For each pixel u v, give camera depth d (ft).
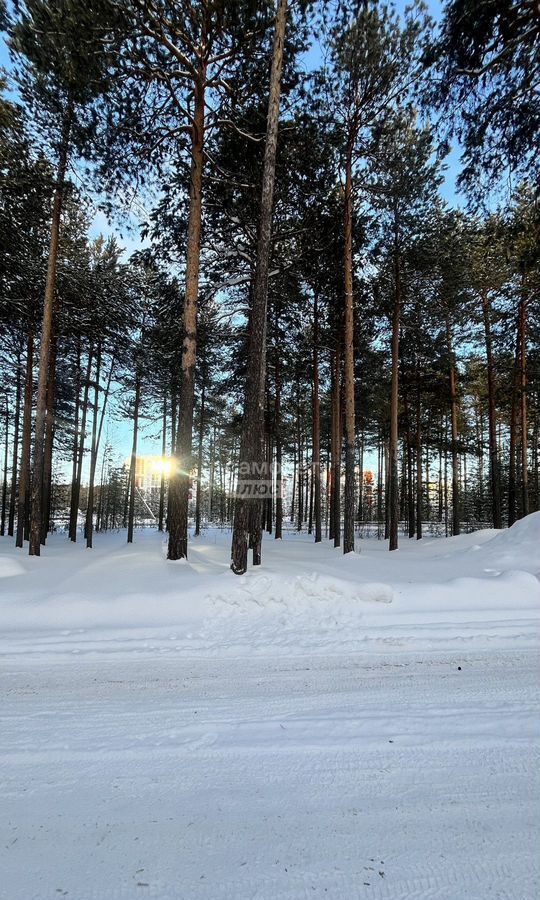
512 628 17.38
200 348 41.52
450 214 41.47
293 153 31.55
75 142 29.09
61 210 37.78
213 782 7.47
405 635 16.53
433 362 60.44
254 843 6.01
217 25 25.25
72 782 7.50
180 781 7.50
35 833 6.24
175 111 29.09
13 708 10.47
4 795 7.14
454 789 7.25
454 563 31.89
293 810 6.72
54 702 10.80
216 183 32.73
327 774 7.69
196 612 19.49
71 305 45.09
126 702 10.78
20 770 7.85
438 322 50.65
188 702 10.76
